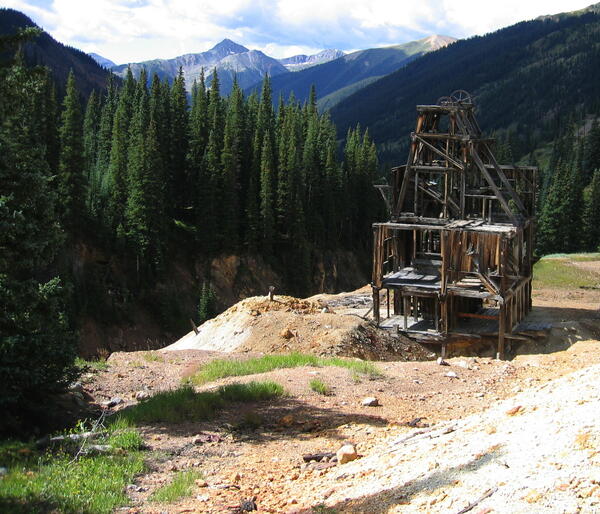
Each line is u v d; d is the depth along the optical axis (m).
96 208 84.44
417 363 22.84
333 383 18.88
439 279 35.28
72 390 17.92
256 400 17.09
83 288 75.88
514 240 35.94
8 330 15.06
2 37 14.86
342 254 112.06
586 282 54.84
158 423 14.91
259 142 104.00
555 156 178.75
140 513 9.65
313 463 12.04
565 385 12.50
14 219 14.33
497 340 33.28
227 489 10.80
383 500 9.09
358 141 124.38
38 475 10.80
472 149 35.31
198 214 93.31
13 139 15.43
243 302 35.81
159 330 82.81
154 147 84.44
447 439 11.25
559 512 7.32
